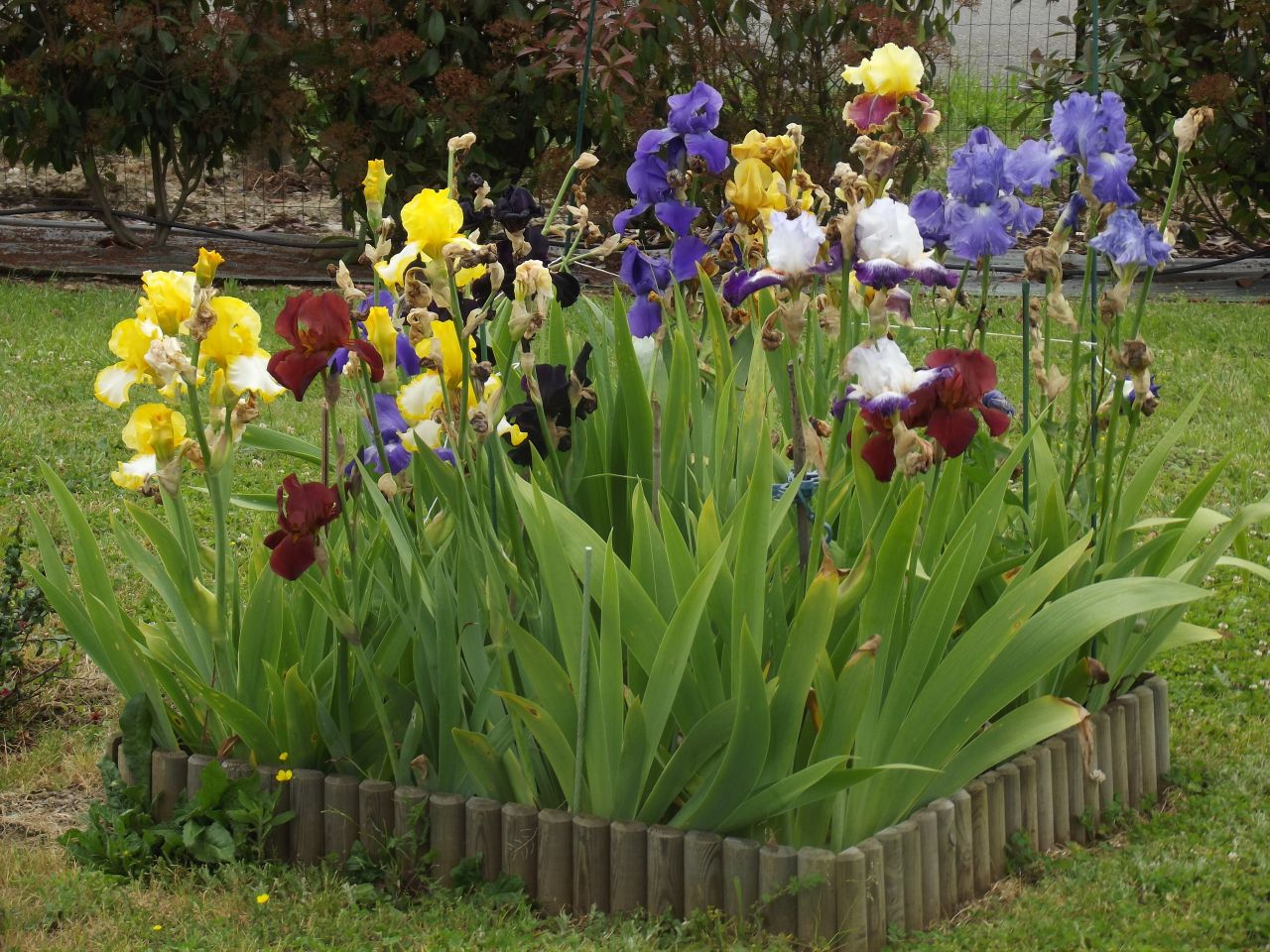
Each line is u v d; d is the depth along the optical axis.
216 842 3.39
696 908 3.08
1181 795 3.92
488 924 3.12
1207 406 7.62
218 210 12.32
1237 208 10.79
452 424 3.14
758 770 3.01
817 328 4.01
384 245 3.53
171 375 3.20
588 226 3.89
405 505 3.53
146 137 10.73
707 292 3.82
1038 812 3.53
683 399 3.67
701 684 3.19
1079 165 3.47
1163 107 10.25
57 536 5.59
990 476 3.86
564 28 9.86
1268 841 3.58
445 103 9.70
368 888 3.24
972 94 11.55
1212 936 3.13
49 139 10.29
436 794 3.33
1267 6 9.48
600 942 3.02
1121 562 3.72
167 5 9.88
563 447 3.54
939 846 3.22
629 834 3.12
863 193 3.36
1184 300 10.12
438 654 3.34
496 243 3.57
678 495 3.71
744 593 3.01
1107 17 10.02
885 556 3.02
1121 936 3.12
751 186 3.80
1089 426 3.86
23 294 9.62
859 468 3.32
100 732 4.20
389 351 3.19
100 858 3.42
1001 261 11.02
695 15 9.98
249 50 9.70
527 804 3.29
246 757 3.60
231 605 3.71
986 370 2.95
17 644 4.28
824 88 10.06
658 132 3.88
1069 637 3.15
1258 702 4.46
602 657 3.06
